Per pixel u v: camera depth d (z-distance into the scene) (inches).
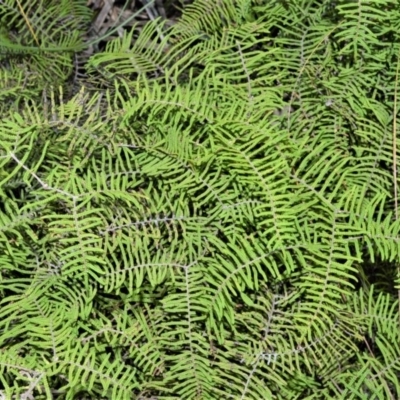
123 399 43.0
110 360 46.4
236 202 45.2
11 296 44.5
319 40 48.1
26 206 42.9
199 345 45.4
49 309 44.5
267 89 47.6
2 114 47.7
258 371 44.5
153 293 45.9
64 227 45.2
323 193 44.5
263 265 45.7
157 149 45.3
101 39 51.2
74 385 42.8
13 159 44.5
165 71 47.5
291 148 45.3
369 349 46.8
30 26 51.0
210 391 44.7
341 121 48.0
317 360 44.9
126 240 44.6
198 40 51.0
